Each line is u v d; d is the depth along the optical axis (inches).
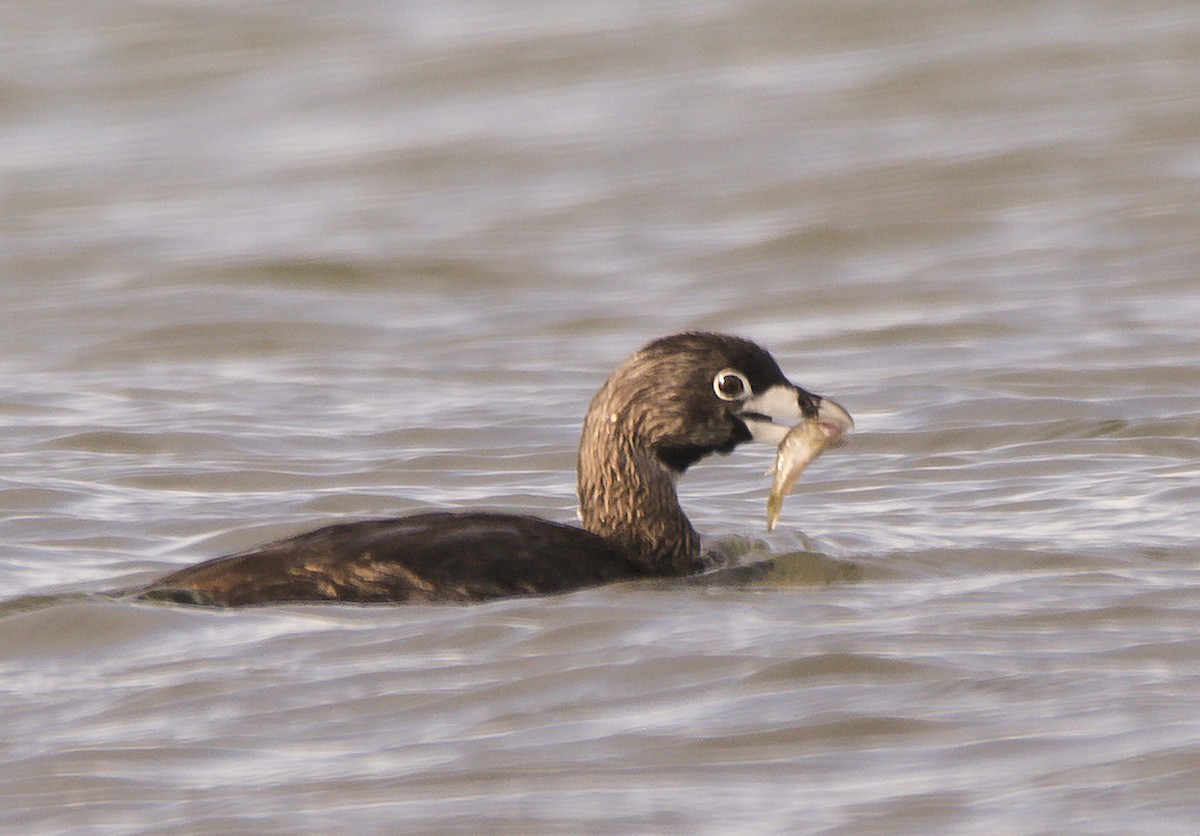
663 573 466.0
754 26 1477.6
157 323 900.6
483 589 425.1
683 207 1107.9
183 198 1181.7
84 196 1195.3
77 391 762.2
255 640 392.8
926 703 349.4
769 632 396.2
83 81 1462.8
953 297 900.6
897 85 1317.7
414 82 1406.3
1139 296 881.5
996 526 517.7
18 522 538.0
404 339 864.9
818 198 1100.5
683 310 904.9
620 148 1228.5
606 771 322.3
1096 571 452.4
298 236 1074.1
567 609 414.3
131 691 367.2
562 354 822.5
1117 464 596.7
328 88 1406.3
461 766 326.0
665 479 472.1
